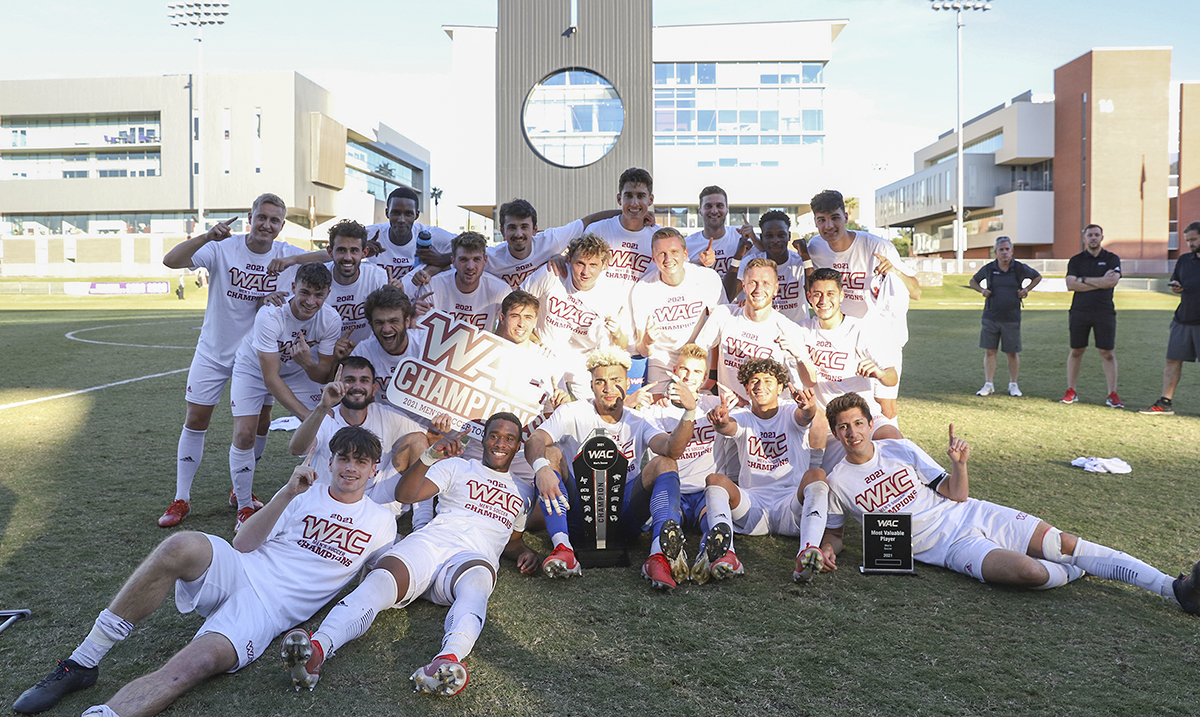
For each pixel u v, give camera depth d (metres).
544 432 3.88
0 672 2.54
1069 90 49.28
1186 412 7.46
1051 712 2.35
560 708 2.36
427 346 4.04
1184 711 2.35
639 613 3.10
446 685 2.40
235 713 2.33
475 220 79.88
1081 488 4.85
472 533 3.30
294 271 4.80
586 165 31.17
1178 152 48.91
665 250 4.73
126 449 5.89
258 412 4.41
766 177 40.31
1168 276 43.22
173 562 2.52
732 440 4.28
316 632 2.61
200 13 44.28
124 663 2.65
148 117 52.56
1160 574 3.13
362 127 58.94
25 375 10.03
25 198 53.00
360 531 3.01
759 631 2.92
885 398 4.85
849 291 5.39
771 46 39.53
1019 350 8.45
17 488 4.77
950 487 3.60
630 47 30.88
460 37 40.22
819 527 3.56
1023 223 51.06
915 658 2.69
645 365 5.10
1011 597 3.26
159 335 15.85
